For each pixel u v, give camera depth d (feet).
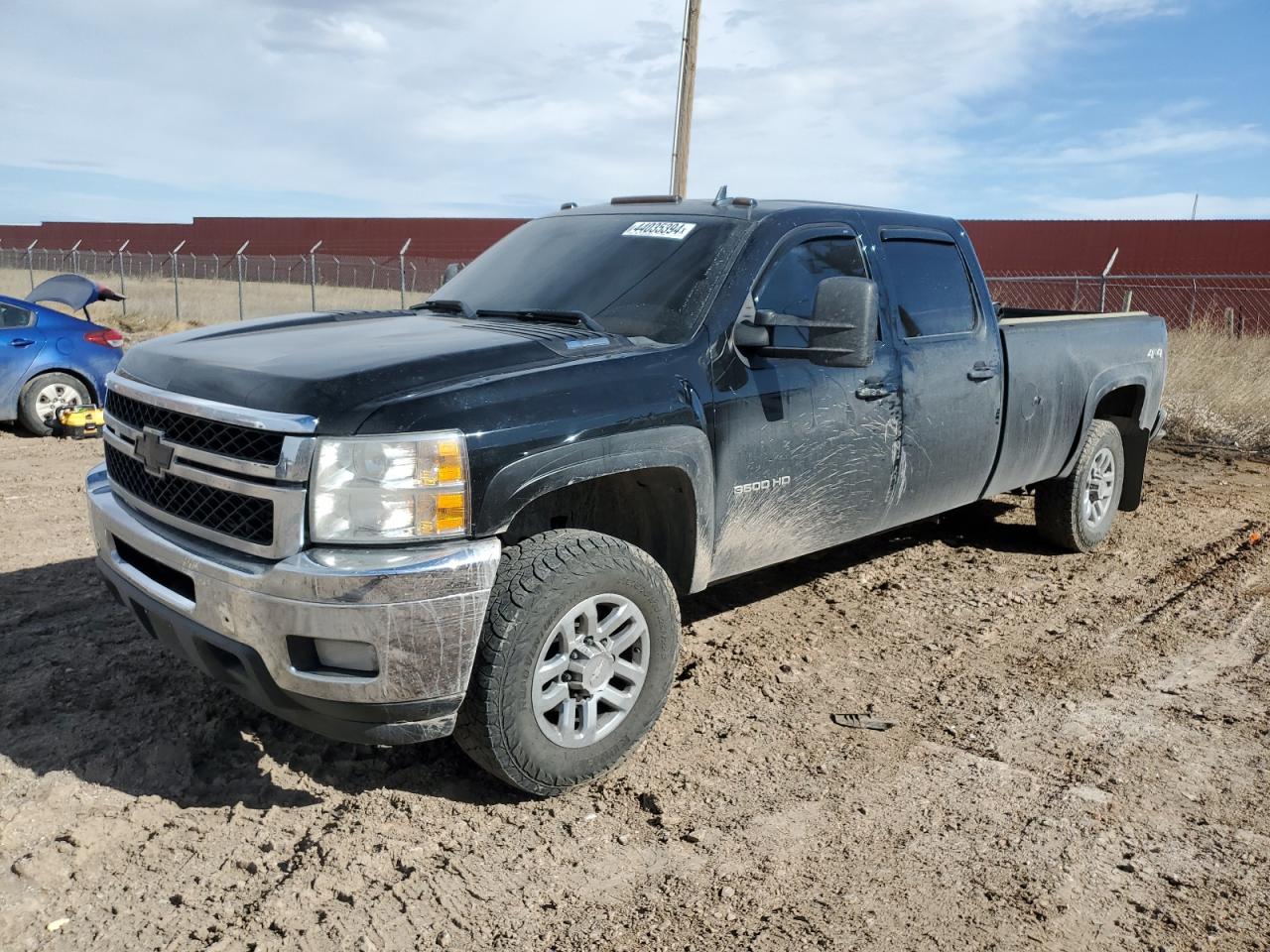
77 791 10.12
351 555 8.88
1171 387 38.65
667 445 10.87
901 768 11.40
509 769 9.87
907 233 15.12
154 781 10.42
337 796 10.40
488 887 8.98
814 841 9.88
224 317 83.46
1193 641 15.58
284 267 123.54
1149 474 28.94
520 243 14.79
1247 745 12.16
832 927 8.57
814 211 13.74
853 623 15.98
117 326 70.95
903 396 14.29
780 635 15.35
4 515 20.52
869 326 11.50
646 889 9.05
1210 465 30.58
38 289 31.63
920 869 9.47
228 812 9.98
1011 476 17.26
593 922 8.55
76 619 14.66
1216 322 54.19
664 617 10.88
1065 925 8.69
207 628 9.52
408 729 9.34
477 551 9.26
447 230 142.41
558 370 10.26
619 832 9.95
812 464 13.01
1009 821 10.34
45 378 29.94
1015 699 13.30
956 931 8.56
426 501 9.02
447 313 13.04
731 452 11.86
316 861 9.23
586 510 12.23
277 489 8.89
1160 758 11.78
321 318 12.82
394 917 8.50
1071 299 81.41
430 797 10.45
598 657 10.34
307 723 9.55
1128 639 15.61
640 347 11.27
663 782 10.89
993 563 19.42
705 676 13.70
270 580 8.85
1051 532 19.85
